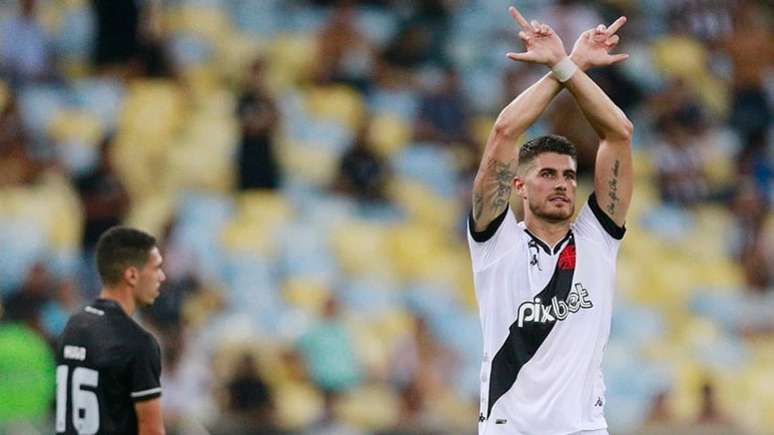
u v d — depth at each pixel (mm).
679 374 50844
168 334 42188
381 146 58875
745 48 67438
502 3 66188
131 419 24266
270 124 53938
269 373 44562
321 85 60844
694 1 69250
